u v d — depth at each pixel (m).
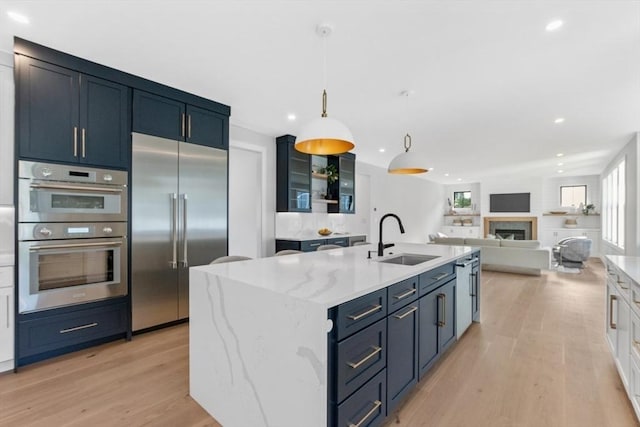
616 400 1.96
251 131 4.70
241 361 1.61
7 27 2.19
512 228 10.33
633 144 4.95
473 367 2.39
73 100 2.59
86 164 2.66
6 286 2.29
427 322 2.14
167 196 3.18
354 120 4.18
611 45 2.35
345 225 6.82
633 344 1.82
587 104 3.56
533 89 3.16
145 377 2.24
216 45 2.41
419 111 3.83
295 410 1.34
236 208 5.29
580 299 4.37
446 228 11.50
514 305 4.07
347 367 1.35
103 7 1.97
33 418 1.78
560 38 2.27
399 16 2.04
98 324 2.72
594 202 9.20
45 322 2.46
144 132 3.02
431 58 2.58
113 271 2.82
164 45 2.43
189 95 3.36
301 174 5.21
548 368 2.37
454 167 7.99
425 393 2.04
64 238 2.54
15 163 2.33
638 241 4.78
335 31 2.21
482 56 2.54
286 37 2.30
